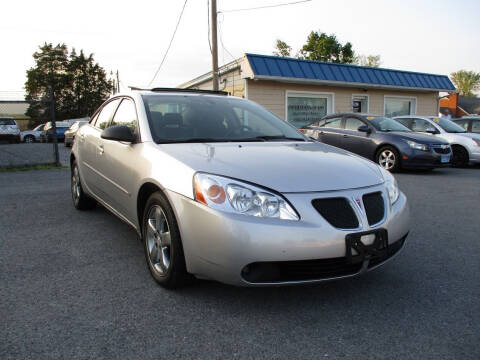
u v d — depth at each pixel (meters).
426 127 11.37
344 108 16.33
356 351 2.05
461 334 2.22
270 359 1.97
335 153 3.16
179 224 2.48
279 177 2.43
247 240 2.21
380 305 2.56
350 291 2.76
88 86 50.50
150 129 3.20
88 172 4.38
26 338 2.12
